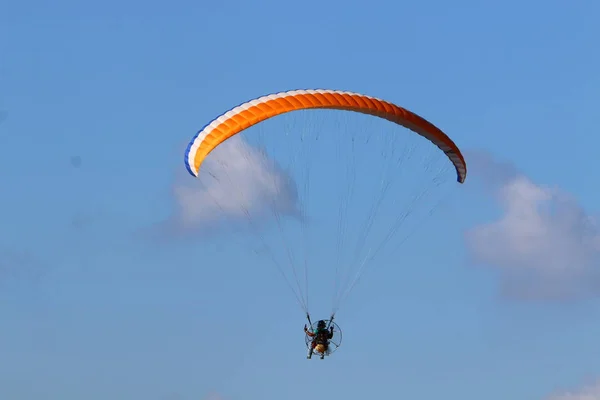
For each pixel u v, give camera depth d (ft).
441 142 606.55
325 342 588.91
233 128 584.40
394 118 592.60
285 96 589.73
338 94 591.37
